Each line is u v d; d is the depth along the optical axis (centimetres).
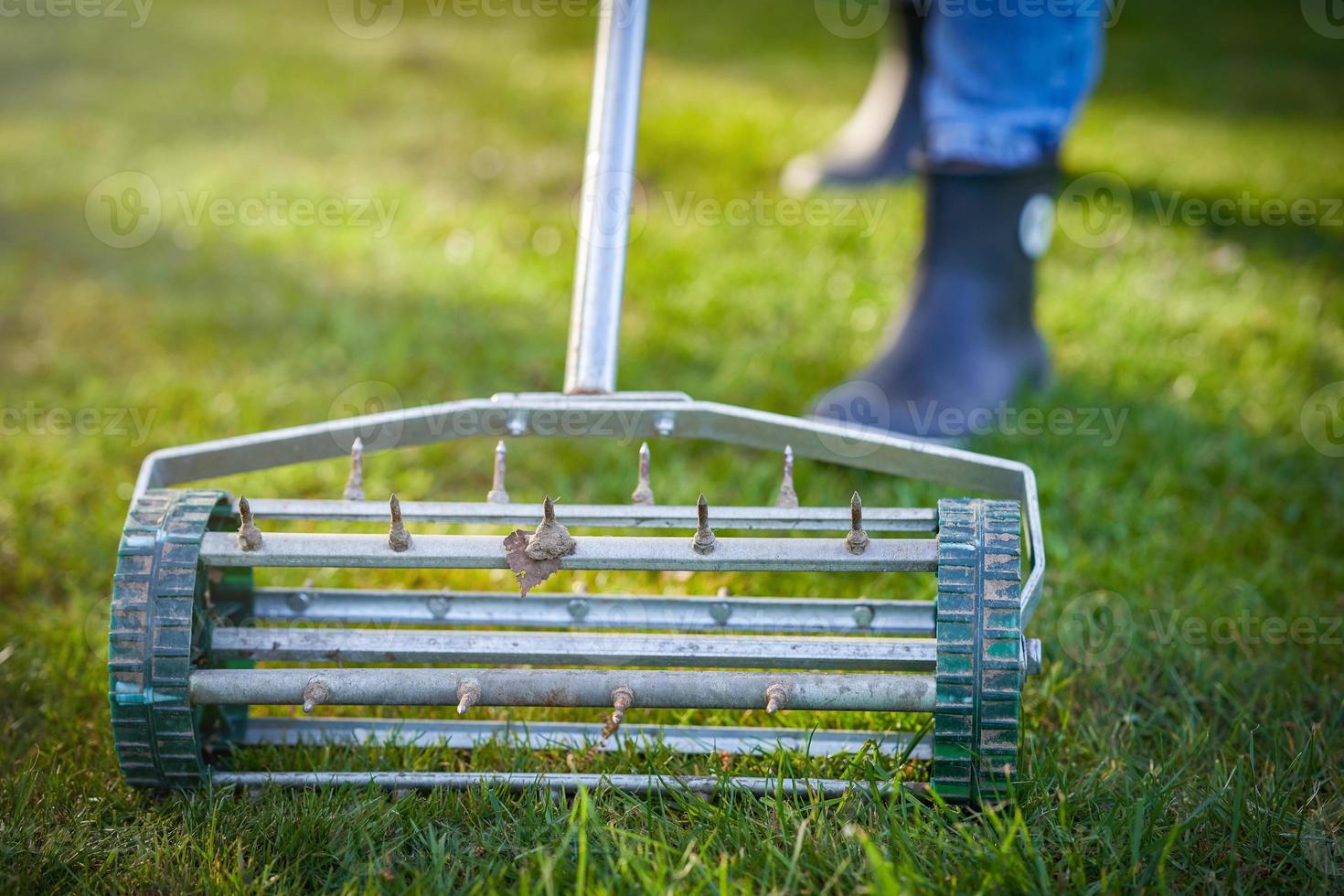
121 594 163
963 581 160
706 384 321
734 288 375
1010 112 286
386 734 193
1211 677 216
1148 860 161
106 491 277
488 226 422
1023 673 163
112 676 162
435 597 190
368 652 174
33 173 468
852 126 482
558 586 238
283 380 324
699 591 235
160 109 543
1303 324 353
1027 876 150
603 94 215
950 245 297
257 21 698
